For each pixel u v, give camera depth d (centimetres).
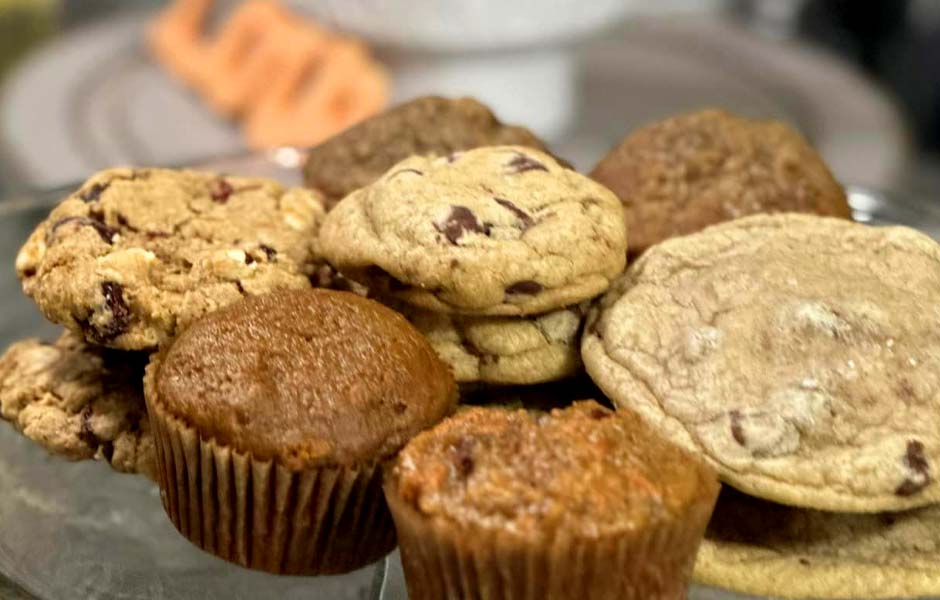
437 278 36
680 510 31
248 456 33
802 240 39
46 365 40
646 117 72
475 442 32
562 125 69
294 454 33
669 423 34
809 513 36
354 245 37
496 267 36
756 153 44
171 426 34
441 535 31
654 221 42
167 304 37
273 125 65
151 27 81
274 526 35
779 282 36
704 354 35
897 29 88
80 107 71
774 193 43
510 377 38
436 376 35
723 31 89
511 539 30
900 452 33
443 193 37
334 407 33
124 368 40
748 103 75
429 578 32
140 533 38
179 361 34
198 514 36
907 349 35
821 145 69
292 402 33
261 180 43
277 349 34
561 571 31
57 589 35
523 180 38
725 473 34
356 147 45
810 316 35
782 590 35
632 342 36
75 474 40
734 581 35
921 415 34
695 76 81
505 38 64
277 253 39
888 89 88
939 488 33
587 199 38
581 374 38
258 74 69
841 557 35
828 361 35
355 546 35
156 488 39
